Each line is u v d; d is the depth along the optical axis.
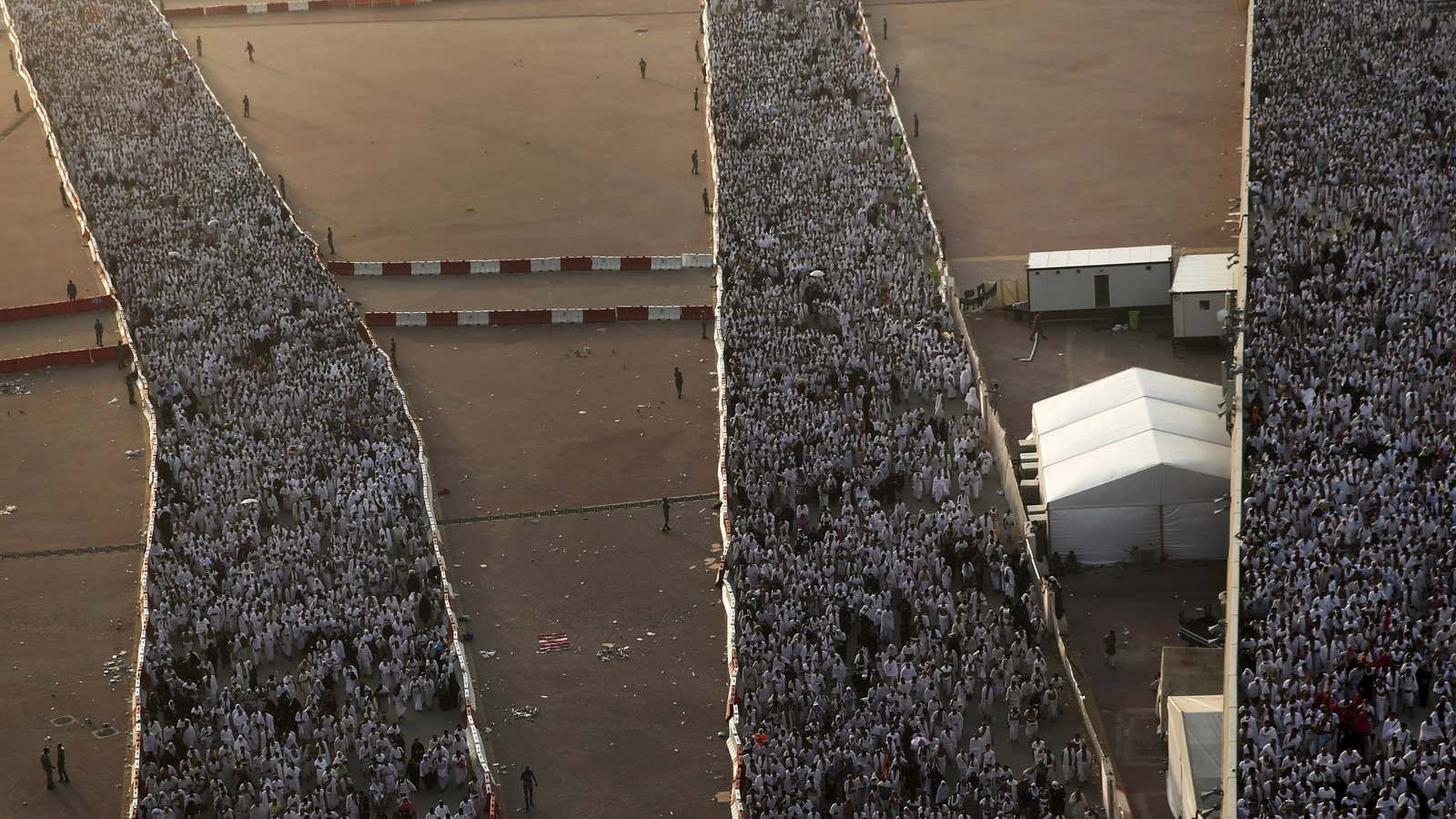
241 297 121.06
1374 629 65.56
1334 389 86.62
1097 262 111.19
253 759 71.56
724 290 120.12
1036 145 146.88
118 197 141.88
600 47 184.75
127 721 77.56
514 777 72.62
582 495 97.75
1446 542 71.19
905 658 74.75
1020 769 70.00
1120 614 80.00
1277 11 153.38
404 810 68.75
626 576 88.75
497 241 137.75
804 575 81.06
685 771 72.62
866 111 152.38
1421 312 93.69
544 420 107.88
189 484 95.56
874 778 66.62
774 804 66.00
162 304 121.31
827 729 71.56
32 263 134.12
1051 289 112.00
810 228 127.38
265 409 104.75
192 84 171.38
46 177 152.38
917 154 146.62
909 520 86.69
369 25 195.75
